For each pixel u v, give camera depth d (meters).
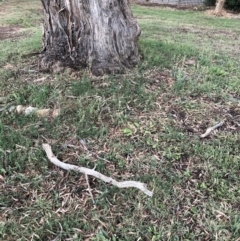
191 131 2.57
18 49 4.37
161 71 3.43
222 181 2.12
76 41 3.33
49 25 3.42
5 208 1.92
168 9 10.58
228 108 2.88
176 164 2.25
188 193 2.04
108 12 3.23
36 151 2.30
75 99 2.84
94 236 1.76
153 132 2.52
